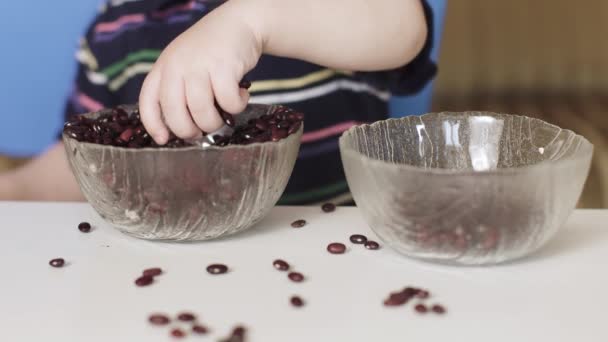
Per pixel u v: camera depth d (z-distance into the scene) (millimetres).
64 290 638
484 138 782
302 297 624
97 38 1371
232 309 604
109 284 649
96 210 746
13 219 803
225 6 896
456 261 670
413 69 1124
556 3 2412
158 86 792
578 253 707
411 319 587
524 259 694
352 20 979
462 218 636
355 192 686
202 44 815
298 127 763
